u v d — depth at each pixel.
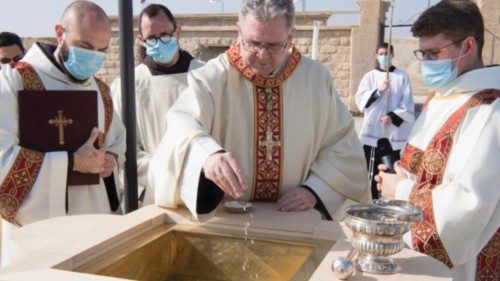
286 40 2.18
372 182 5.95
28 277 1.44
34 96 2.59
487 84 2.11
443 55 2.17
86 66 2.70
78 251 1.65
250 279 1.91
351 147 2.59
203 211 2.06
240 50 2.40
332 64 13.76
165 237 1.97
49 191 2.55
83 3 2.71
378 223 1.48
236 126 2.40
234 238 1.94
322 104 2.50
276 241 1.91
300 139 2.46
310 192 2.41
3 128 2.55
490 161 1.94
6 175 2.49
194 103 2.32
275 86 2.41
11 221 2.55
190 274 1.98
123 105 2.85
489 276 2.15
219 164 1.92
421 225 2.01
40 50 2.78
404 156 2.34
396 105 6.98
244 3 2.16
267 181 2.45
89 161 2.62
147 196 2.41
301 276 1.68
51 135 2.62
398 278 1.48
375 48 13.32
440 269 1.55
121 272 1.71
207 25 14.64
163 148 2.24
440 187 2.03
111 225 1.93
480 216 1.93
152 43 3.66
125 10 2.74
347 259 1.48
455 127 2.09
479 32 2.19
